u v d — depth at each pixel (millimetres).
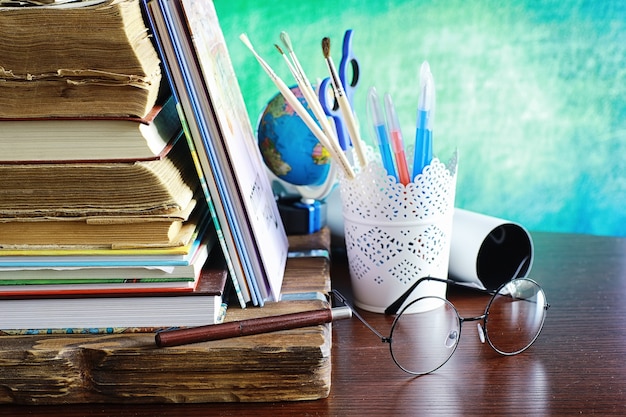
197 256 703
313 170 992
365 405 647
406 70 1211
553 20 1200
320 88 879
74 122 622
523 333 754
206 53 707
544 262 1045
